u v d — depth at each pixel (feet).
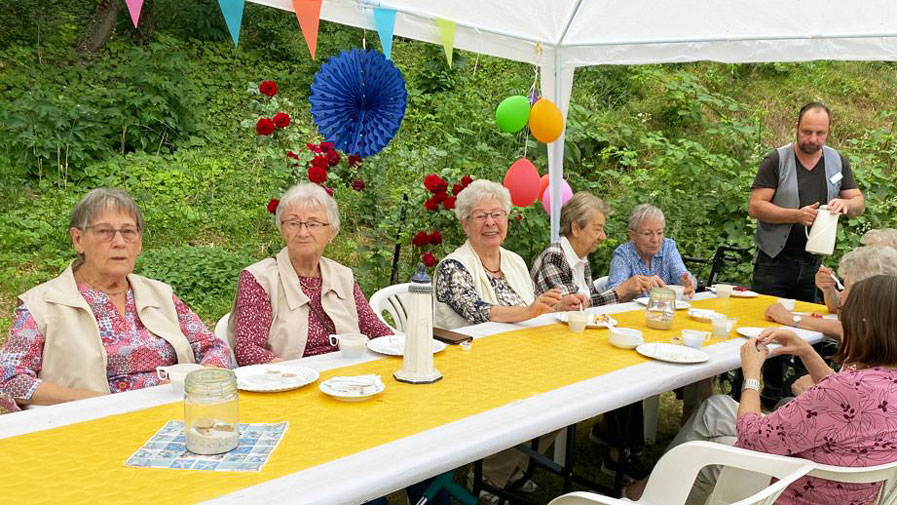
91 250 7.12
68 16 28.66
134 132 22.84
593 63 14.33
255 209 20.84
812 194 13.62
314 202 8.48
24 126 20.71
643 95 29.50
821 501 5.80
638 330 9.33
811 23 12.59
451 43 11.85
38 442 5.00
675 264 12.97
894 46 12.62
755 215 14.02
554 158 14.71
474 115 25.17
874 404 5.60
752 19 12.76
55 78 23.99
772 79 30.71
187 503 4.14
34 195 20.12
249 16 31.14
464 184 13.79
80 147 21.25
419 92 27.84
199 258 17.84
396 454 4.97
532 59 13.92
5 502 4.09
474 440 5.29
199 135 24.38
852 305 5.90
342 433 5.35
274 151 13.88
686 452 5.85
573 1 12.42
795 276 13.83
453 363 7.42
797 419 5.86
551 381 6.89
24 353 6.75
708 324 10.05
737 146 24.12
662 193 20.75
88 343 7.06
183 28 29.30
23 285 15.78
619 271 12.60
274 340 8.42
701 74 30.48
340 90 10.96
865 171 20.80
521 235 16.66
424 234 13.65
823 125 13.19
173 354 7.66
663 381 7.10
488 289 10.24
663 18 12.98
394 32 11.45
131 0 6.89
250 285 8.37
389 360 7.39
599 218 11.52
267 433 5.28
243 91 27.07
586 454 11.45
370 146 11.55
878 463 5.65
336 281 8.90
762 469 5.58
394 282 14.37
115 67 25.88
